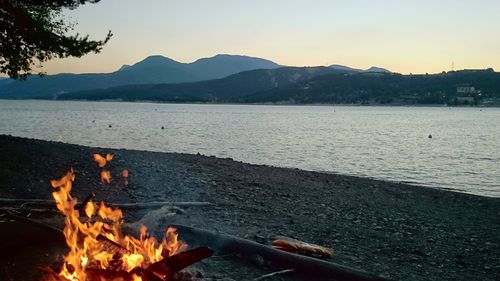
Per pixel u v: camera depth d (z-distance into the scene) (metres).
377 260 9.59
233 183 17.38
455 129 102.69
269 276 7.41
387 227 13.09
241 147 51.28
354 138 72.00
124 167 17.56
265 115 183.62
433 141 68.69
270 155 43.97
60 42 16.03
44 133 62.16
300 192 17.47
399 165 39.28
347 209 15.27
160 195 13.48
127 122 102.06
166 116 147.25
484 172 35.88
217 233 8.60
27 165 14.92
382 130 96.06
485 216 16.38
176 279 6.09
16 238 6.69
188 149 47.00
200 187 15.69
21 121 95.88
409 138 74.62
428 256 10.48
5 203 9.80
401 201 18.11
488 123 134.75
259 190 16.70
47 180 13.62
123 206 10.95
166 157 22.59
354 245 10.64
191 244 8.27
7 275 6.07
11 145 17.73
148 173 17.00
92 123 93.69
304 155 44.84
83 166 16.42
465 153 51.34
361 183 21.78
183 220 10.12
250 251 8.10
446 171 36.16
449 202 18.86
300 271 7.76
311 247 8.92
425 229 13.34
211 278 6.98
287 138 67.69
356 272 7.64
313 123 122.31
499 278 9.29
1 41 16.28
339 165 38.09
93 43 16.69
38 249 6.81
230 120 130.12
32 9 16.64
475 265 10.16
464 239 12.55
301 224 12.12
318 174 23.33
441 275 9.12
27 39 16.00
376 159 43.38
